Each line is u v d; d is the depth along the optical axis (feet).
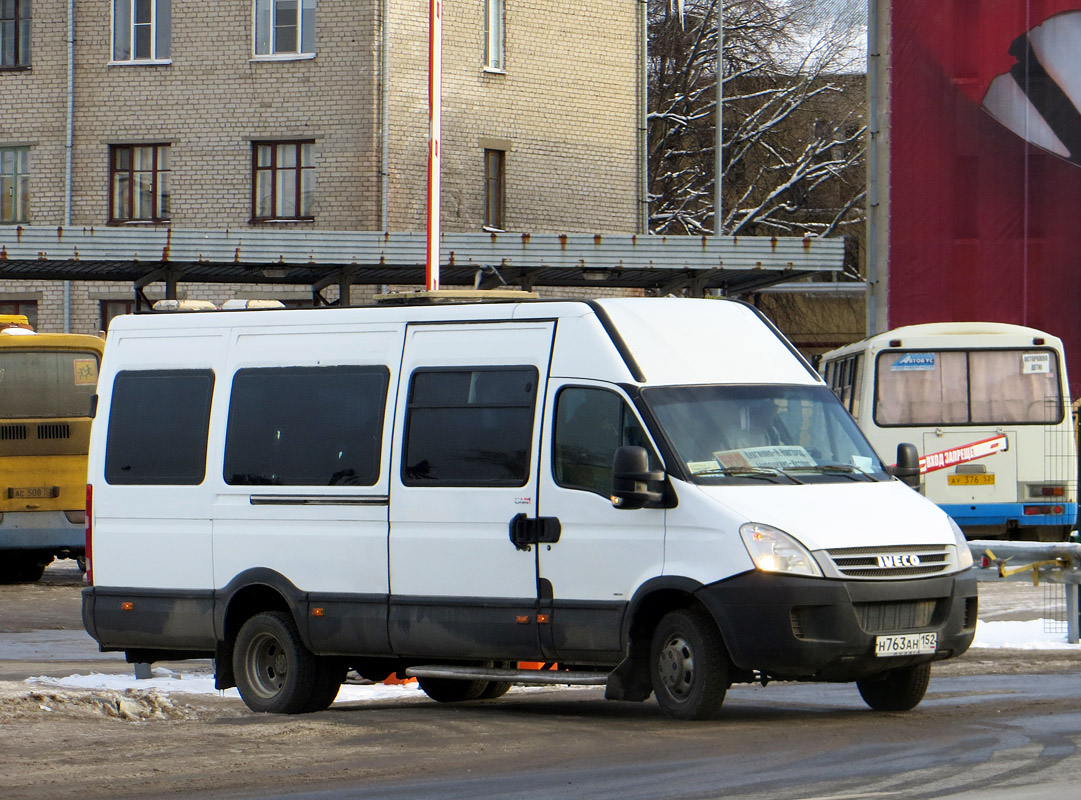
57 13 240.73
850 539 63.00
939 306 194.49
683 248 186.39
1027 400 152.97
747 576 62.28
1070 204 192.03
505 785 52.19
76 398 149.07
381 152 230.27
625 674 65.57
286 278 200.03
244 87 234.38
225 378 76.84
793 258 187.01
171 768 56.49
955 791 49.03
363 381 73.20
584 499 66.69
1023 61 192.54
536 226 248.52
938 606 64.64
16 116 242.17
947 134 194.29
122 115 238.68
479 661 70.79
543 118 249.34
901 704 67.92
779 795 49.14
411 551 70.74
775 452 66.95
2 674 91.56
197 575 76.48
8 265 189.26
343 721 68.85
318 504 73.36
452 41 237.66
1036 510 152.25
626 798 49.42
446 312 71.77
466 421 70.33
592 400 67.41
